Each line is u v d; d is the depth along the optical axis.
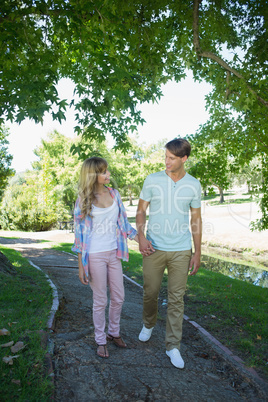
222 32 7.65
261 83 6.59
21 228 24.20
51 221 24.62
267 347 3.30
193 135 9.26
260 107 7.12
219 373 2.76
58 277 6.07
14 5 4.65
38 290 4.24
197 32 6.68
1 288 4.05
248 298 5.55
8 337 2.54
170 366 2.69
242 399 2.37
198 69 8.12
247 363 2.89
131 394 2.18
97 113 4.66
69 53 6.15
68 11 4.50
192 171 9.02
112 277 2.79
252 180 8.66
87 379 2.27
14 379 1.98
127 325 3.59
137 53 6.90
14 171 19.00
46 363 2.27
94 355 2.63
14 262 6.59
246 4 7.14
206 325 4.00
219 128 8.80
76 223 2.71
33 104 3.90
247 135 8.44
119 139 6.29
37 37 4.84
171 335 2.78
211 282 6.78
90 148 4.83
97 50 4.60
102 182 2.67
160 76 7.74
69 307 4.02
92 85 4.72
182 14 7.24
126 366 2.55
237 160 8.97
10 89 4.11
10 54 4.57
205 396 2.31
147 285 2.92
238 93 7.29
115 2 5.70
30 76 4.14
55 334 2.92
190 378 2.55
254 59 7.22
